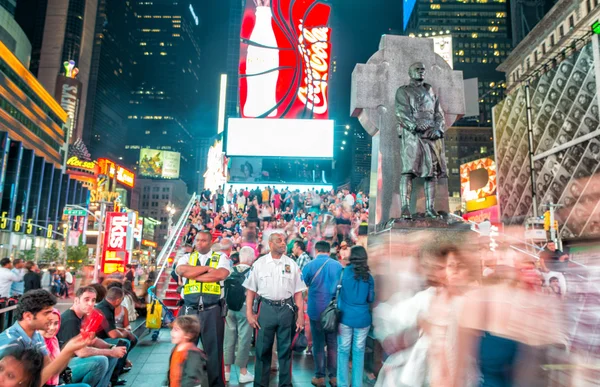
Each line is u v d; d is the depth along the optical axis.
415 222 6.80
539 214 44.06
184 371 3.74
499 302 3.19
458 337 3.08
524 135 48.34
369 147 119.06
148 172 164.50
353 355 5.34
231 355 6.78
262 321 5.45
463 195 68.62
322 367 6.11
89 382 5.05
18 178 62.53
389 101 8.45
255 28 37.53
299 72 37.16
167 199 159.38
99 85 180.75
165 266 14.12
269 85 36.81
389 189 8.10
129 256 22.64
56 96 150.62
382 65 8.60
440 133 7.34
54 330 3.81
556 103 42.56
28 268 14.61
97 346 5.25
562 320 3.26
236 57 85.12
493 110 57.22
